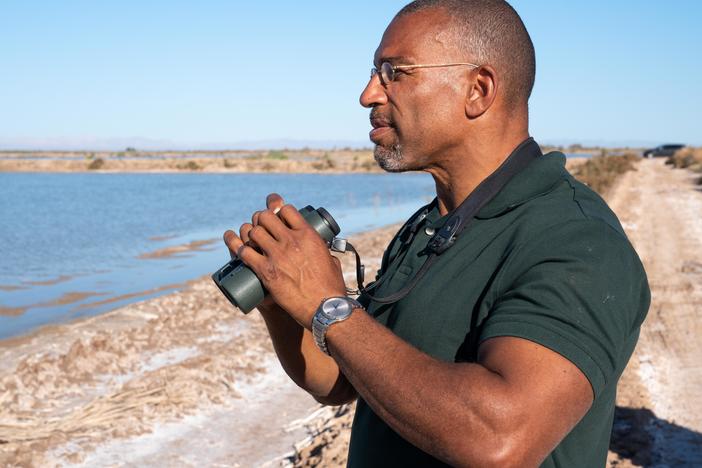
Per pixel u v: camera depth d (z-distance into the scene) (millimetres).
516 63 1633
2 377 6688
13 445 5234
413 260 1693
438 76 1624
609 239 1408
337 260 1526
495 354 1297
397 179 59906
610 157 60531
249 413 6184
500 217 1558
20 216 27406
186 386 6504
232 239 1570
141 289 12859
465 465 1256
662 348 8344
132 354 7594
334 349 1390
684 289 11438
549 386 1245
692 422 6035
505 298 1393
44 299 11836
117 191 44188
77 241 20125
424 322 1544
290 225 1509
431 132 1646
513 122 1670
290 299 1441
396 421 1314
